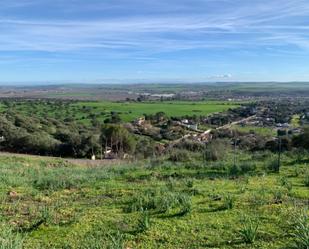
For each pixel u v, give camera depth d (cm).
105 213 919
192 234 759
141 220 802
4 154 2884
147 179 1438
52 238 756
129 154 3741
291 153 2050
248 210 910
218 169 1662
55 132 4872
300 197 1032
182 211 895
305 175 1388
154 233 767
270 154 2095
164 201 945
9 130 3916
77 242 731
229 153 2320
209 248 685
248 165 1623
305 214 813
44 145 3703
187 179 1324
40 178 1409
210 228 791
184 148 3209
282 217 844
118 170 1702
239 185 1234
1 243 627
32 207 978
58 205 1002
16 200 1068
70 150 3672
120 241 698
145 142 4450
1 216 889
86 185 1310
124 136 3891
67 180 1350
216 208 935
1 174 1503
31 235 773
